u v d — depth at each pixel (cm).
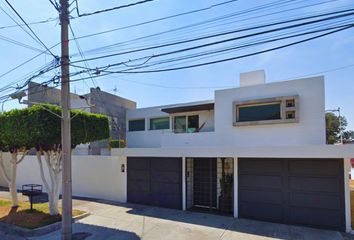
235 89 1211
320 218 819
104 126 1012
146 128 2109
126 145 2081
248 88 1183
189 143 1330
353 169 2127
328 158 810
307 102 1057
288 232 778
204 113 1619
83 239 723
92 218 924
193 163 1134
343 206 793
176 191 1059
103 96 2089
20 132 824
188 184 1088
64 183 700
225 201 1027
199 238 730
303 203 845
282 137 1088
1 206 1046
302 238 730
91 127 945
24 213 929
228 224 854
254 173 920
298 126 1062
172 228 814
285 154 837
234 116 1183
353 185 1588
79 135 887
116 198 1207
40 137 799
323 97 1033
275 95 1121
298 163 859
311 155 803
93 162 1291
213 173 1093
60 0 717
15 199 1045
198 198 1110
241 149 905
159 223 865
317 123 1031
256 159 920
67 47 731
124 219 911
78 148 1905
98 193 1264
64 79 724
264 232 778
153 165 1118
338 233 771
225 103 1230
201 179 1112
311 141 1034
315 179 833
